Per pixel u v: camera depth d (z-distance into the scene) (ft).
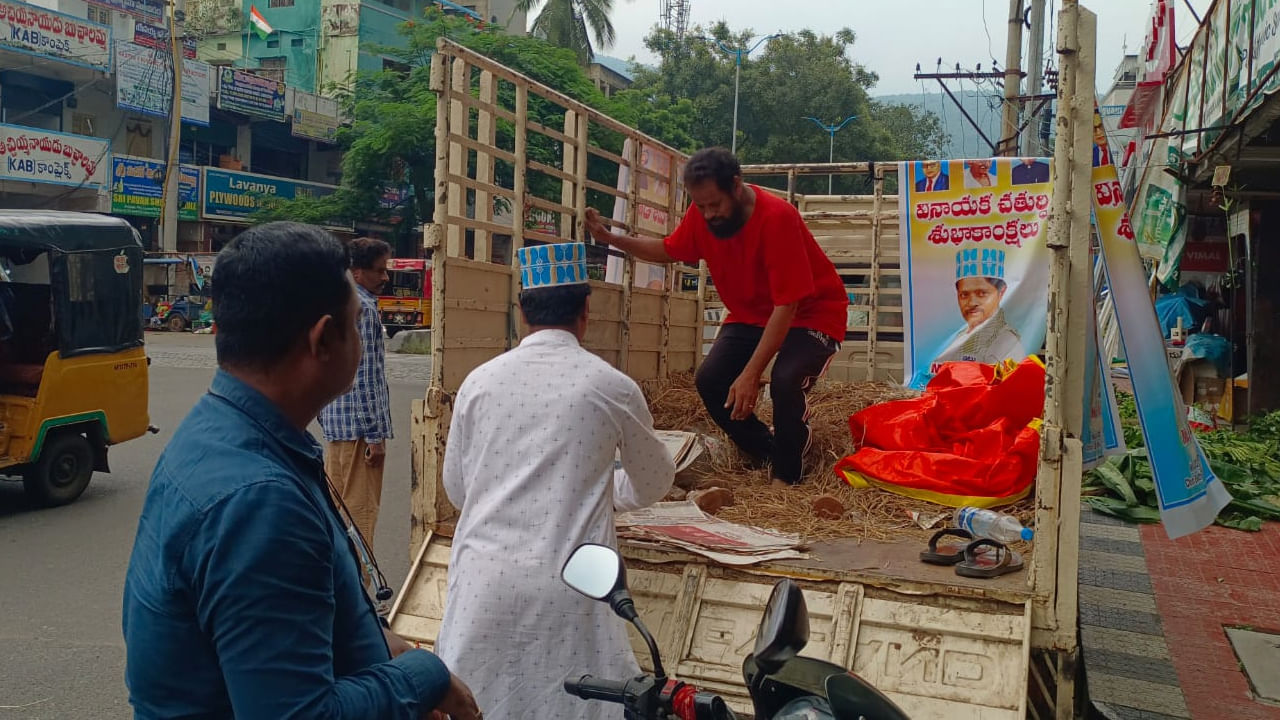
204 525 4.71
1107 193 13.26
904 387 21.11
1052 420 10.85
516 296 15.37
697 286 22.49
